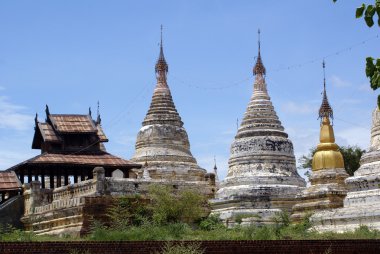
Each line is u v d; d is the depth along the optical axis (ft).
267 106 252.83
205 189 237.86
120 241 130.52
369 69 75.87
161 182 222.48
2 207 228.84
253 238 161.68
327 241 146.92
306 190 230.27
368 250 150.51
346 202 199.41
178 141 265.95
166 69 277.64
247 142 246.06
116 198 203.92
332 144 234.58
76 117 262.67
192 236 169.17
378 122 204.13
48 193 229.66
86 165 245.86
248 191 233.14
